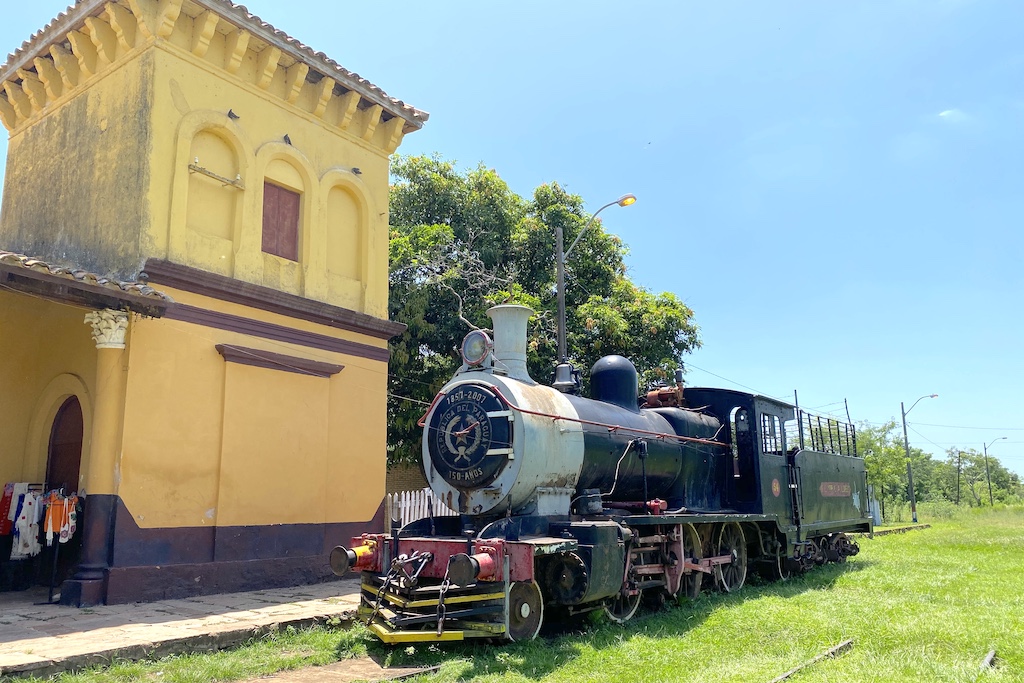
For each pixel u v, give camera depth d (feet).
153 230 31.40
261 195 36.04
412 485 65.10
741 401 40.45
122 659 20.99
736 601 32.76
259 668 21.07
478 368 27.86
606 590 25.29
